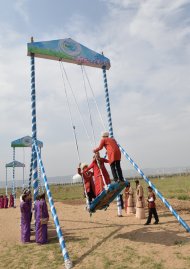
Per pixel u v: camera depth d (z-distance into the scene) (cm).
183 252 834
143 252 860
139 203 1402
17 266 821
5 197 2639
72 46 1484
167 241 952
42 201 1069
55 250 948
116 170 964
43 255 905
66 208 2030
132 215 1526
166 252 845
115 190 938
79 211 1816
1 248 1015
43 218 1053
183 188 3428
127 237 1034
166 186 4000
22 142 2516
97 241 1011
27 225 1097
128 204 1585
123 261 798
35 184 1280
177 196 2383
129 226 1215
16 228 1365
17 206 2748
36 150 1248
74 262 823
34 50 1377
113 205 2055
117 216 1511
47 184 1111
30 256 904
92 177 1072
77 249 938
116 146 995
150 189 1252
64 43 1461
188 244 904
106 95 1606
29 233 1094
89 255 870
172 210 1149
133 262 785
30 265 823
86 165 1062
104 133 1023
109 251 891
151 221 1306
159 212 1551
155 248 888
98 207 1025
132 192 1603
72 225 1325
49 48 1415
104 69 1596
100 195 931
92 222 1365
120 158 984
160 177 8088
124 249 899
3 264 846
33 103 1329
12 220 1609
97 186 993
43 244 1034
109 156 980
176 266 737
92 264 795
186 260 770
